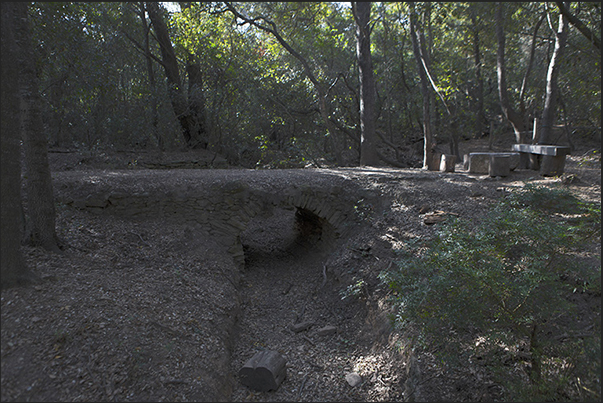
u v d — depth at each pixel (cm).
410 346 521
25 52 520
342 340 654
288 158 1532
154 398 415
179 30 1425
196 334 542
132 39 1274
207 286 676
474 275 390
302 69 1742
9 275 469
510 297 409
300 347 641
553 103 1114
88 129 1200
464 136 2270
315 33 1594
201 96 1439
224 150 1608
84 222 707
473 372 463
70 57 958
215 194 814
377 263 736
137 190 780
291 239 1135
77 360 417
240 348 612
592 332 431
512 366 450
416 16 1183
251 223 1244
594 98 1170
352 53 1909
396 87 2031
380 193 885
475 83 2050
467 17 1302
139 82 1351
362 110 1430
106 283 556
